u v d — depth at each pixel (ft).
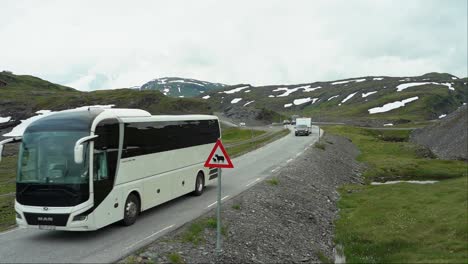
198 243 50.37
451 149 245.86
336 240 69.62
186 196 80.74
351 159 183.01
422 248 63.46
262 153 167.02
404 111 627.05
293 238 63.93
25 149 50.16
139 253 44.42
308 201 89.25
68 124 50.29
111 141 53.36
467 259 53.93
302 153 159.33
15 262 42.78
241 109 585.22
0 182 153.48
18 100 518.78
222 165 47.47
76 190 47.73
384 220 80.18
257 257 52.31
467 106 337.93
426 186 116.67
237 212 66.74
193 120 79.25
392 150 226.99
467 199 93.15
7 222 65.82
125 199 56.18
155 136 64.95
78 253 45.27
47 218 48.06
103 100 518.78
